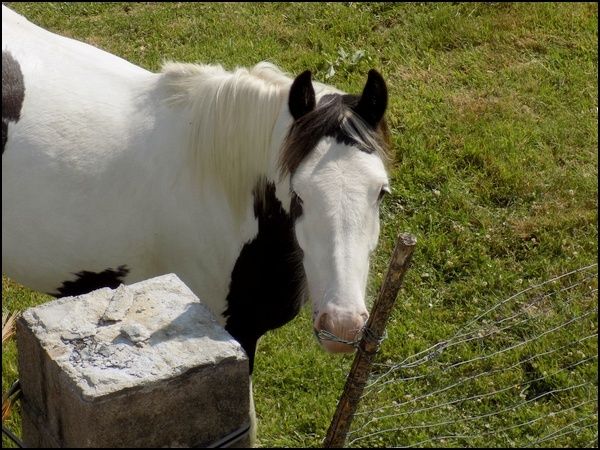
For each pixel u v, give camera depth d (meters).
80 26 6.09
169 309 2.86
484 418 3.81
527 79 5.59
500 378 3.94
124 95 3.53
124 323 2.82
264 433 3.79
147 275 3.56
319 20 6.09
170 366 2.72
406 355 4.04
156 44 5.87
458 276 4.36
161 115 3.45
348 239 3.07
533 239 4.51
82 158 3.43
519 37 5.98
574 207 4.68
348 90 5.33
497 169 4.82
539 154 4.98
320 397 3.89
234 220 3.41
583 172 4.87
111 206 3.44
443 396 3.89
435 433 3.75
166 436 2.76
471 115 5.22
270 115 3.29
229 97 3.32
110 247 3.49
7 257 3.59
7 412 3.24
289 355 4.05
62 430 2.79
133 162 3.43
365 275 3.12
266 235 3.39
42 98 3.47
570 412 3.82
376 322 3.09
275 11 6.24
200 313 2.85
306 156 3.12
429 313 4.21
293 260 3.41
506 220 4.60
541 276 4.36
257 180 3.35
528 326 4.14
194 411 2.76
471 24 6.04
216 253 3.47
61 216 3.45
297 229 3.16
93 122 3.46
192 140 3.38
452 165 4.86
